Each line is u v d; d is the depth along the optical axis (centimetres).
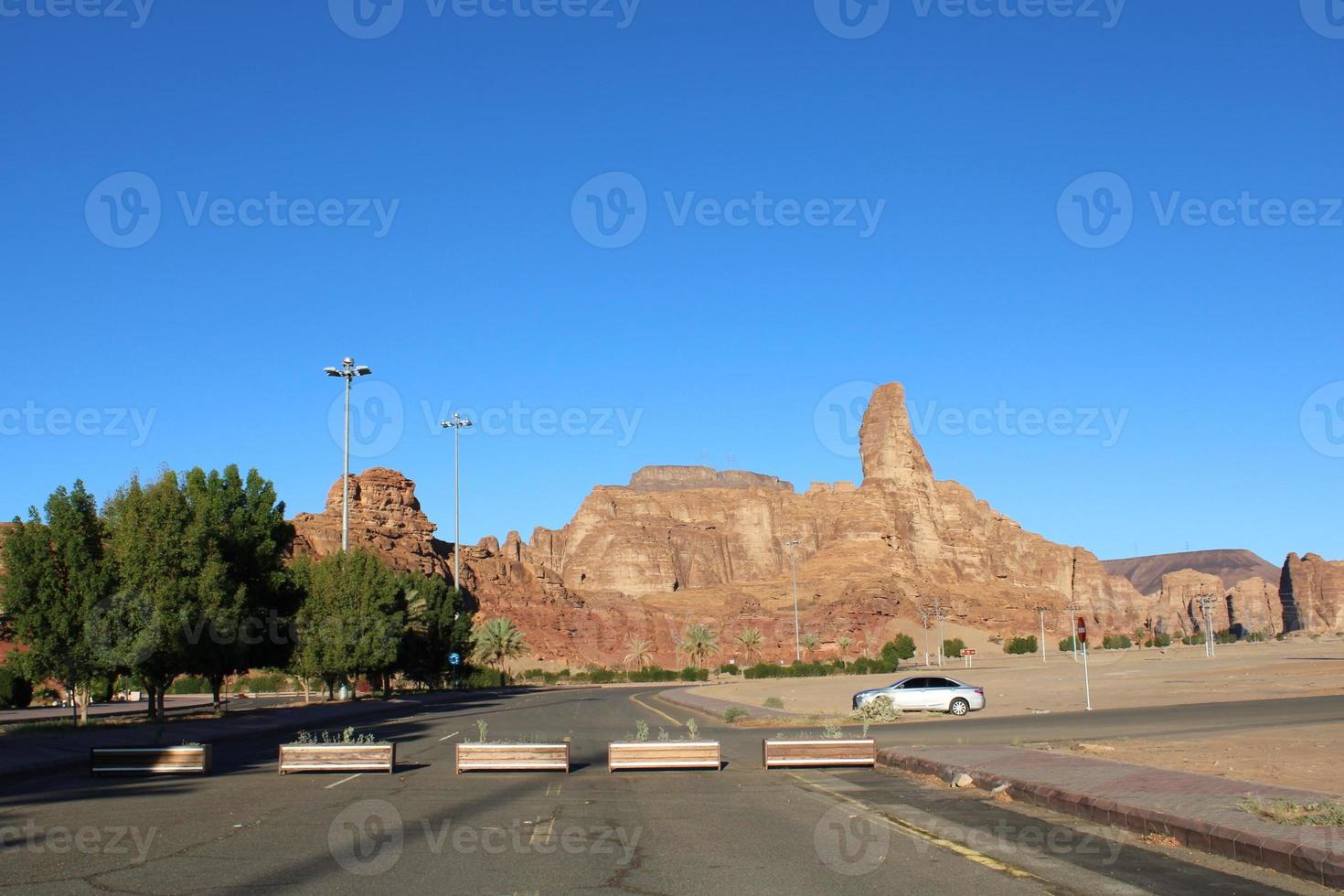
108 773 2034
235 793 1745
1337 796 1365
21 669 3678
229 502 4391
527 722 4000
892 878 1024
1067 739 2556
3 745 2606
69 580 3678
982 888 976
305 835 1300
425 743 2925
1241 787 1481
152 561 3756
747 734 3281
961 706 4275
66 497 3756
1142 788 1491
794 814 1468
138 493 3862
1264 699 4138
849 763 2119
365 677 7144
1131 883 990
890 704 3762
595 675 12762
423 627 8138
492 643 11744
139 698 8331
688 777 1970
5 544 3694
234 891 976
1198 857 1118
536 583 17312
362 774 2041
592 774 2042
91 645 3619
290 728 3616
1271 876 1016
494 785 1848
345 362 5469
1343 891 945
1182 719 3212
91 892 968
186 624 3750
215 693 4528
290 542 4606
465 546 16838
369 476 14988
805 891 970
